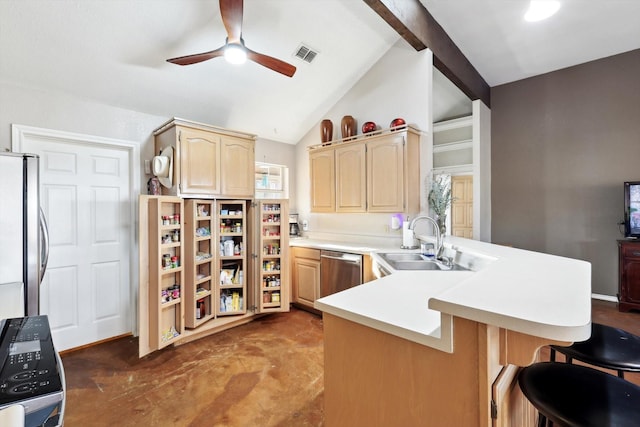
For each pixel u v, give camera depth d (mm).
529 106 4301
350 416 1045
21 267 1721
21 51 2186
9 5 1958
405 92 3262
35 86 2416
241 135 3240
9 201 1691
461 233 4863
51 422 647
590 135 3861
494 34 3254
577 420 809
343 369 1065
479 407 756
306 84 3533
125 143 2910
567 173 4027
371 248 3078
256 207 3326
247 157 3299
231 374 2221
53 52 2270
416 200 3160
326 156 3682
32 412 629
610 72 3719
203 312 3029
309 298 3502
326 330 1122
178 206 2764
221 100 3324
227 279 3201
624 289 3328
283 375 2205
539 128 4227
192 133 2850
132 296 2994
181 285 2707
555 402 881
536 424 1242
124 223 2979
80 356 2531
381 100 3477
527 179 4328
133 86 2756
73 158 2686
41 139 2506
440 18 3002
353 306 1087
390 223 3402
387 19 2492
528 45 3467
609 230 3754
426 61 3061
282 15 2699
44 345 877
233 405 1874
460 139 4723
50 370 743
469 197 4836
